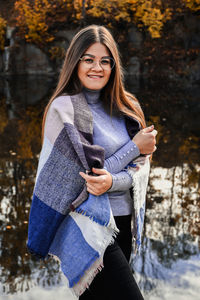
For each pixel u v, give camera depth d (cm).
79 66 164
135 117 173
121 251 159
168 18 1567
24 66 2009
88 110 159
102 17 1588
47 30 1900
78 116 155
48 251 161
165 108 1059
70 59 164
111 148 162
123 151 162
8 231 369
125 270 154
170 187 501
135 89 1429
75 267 152
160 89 1461
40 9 1845
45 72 2017
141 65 1820
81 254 151
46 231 155
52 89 1487
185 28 1773
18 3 1845
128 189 171
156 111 1009
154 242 350
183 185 509
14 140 756
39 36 1895
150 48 1788
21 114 1016
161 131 815
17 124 900
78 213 154
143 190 169
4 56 1984
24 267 307
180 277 290
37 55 1994
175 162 614
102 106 172
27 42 1973
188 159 629
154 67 1808
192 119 930
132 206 170
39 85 1608
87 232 151
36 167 580
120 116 174
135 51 1788
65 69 165
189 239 356
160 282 283
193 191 486
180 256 323
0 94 1359
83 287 153
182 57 1792
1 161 612
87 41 160
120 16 1537
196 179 532
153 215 412
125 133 171
